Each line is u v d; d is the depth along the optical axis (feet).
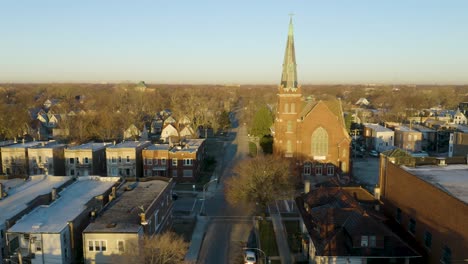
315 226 156.46
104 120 440.45
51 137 432.66
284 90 281.95
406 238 150.82
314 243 143.64
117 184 200.85
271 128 451.53
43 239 143.13
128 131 428.15
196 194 256.52
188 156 285.02
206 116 537.24
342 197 166.71
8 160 283.18
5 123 418.10
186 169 286.05
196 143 326.03
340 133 287.48
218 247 175.52
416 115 557.74
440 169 165.17
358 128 489.67
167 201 189.78
